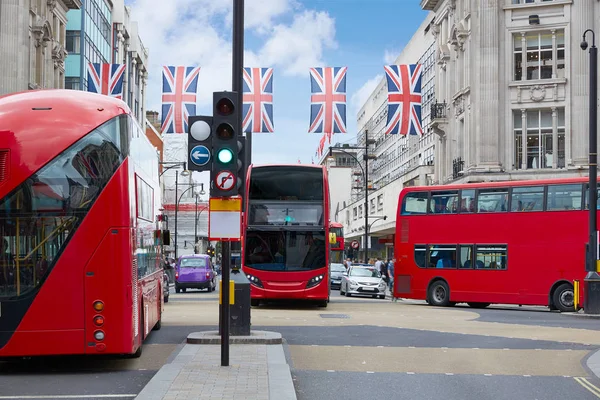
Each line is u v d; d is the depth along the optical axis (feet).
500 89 157.48
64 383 39.11
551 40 155.63
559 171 152.25
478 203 105.19
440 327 71.61
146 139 54.44
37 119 40.81
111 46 267.80
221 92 40.32
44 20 168.96
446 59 185.68
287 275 95.55
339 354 50.78
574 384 39.91
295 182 97.50
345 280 143.13
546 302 98.07
